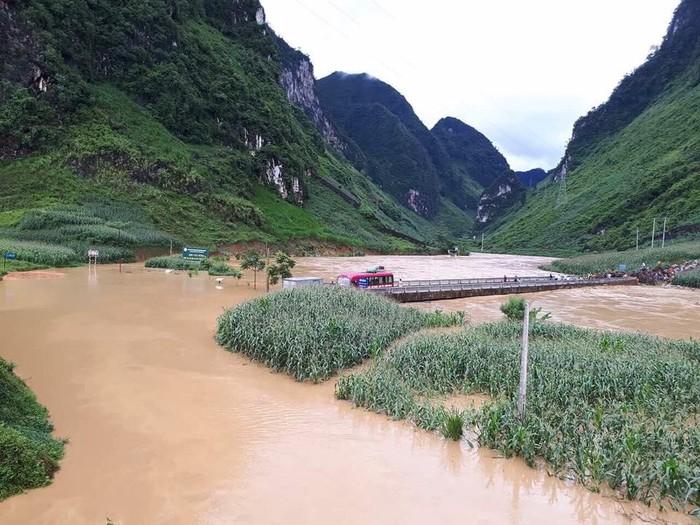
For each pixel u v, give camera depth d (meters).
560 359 17.45
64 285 39.19
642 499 10.12
